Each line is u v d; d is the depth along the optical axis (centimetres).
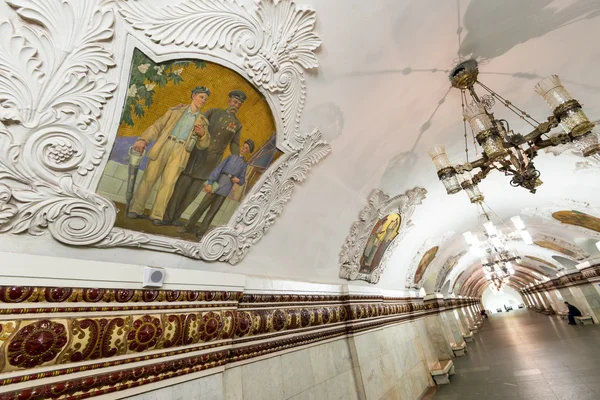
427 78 304
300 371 315
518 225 597
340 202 369
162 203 194
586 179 577
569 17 271
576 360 711
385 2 216
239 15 179
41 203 138
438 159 304
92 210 157
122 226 177
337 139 303
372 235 494
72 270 144
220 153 217
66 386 131
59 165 141
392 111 321
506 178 616
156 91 168
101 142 153
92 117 147
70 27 132
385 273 641
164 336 177
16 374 118
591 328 1128
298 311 337
